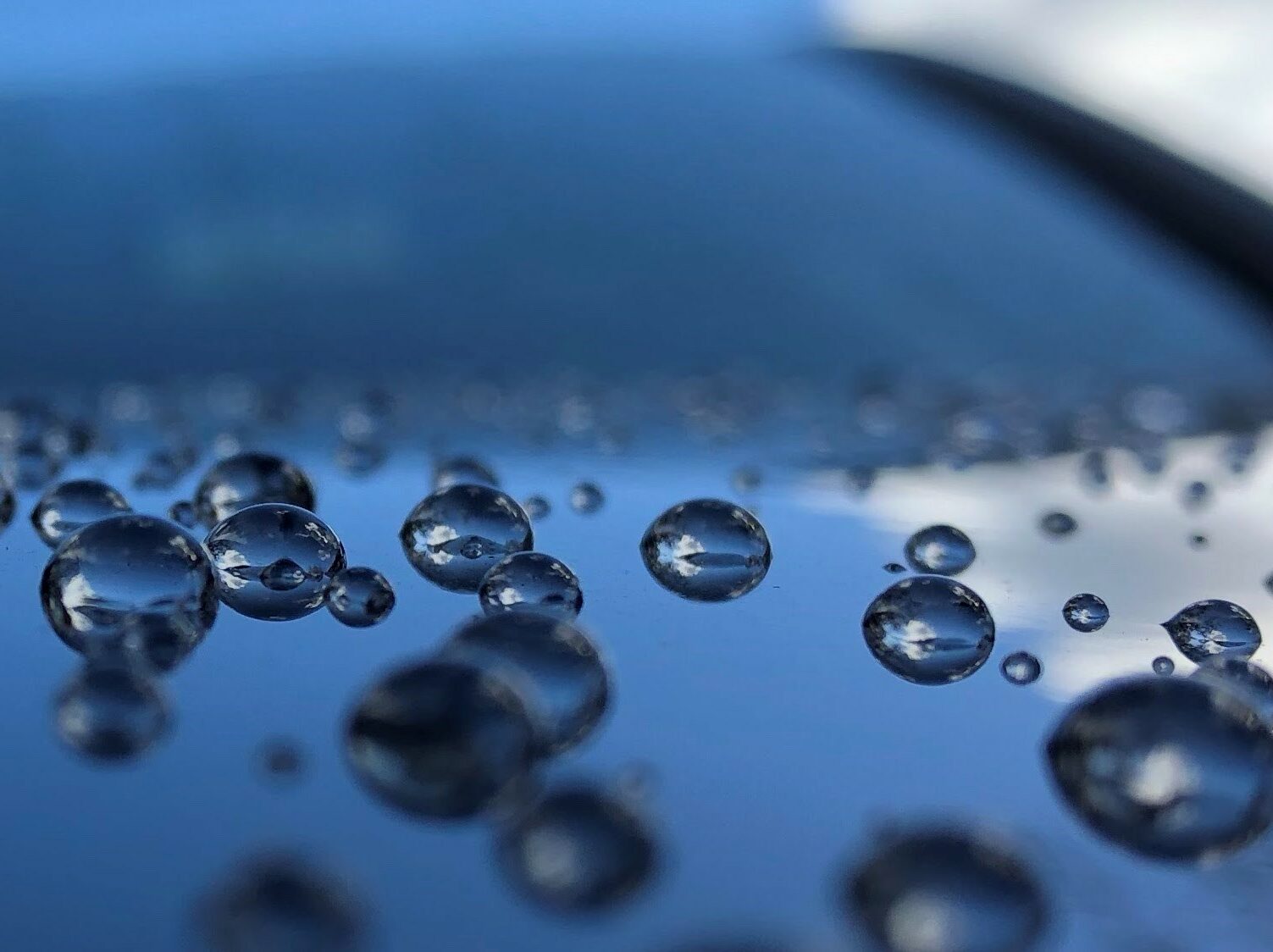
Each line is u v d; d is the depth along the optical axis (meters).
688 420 0.11
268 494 0.06
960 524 0.06
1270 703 0.05
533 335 0.19
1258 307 0.17
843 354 0.18
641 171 0.29
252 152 0.26
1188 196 0.19
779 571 0.06
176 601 0.05
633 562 0.06
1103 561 0.06
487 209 0.26
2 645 0.05
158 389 0.14
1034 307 0.20
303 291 0.20
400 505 0.06
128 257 0.21
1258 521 0.07
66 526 0.06
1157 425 0.11
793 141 0.30
